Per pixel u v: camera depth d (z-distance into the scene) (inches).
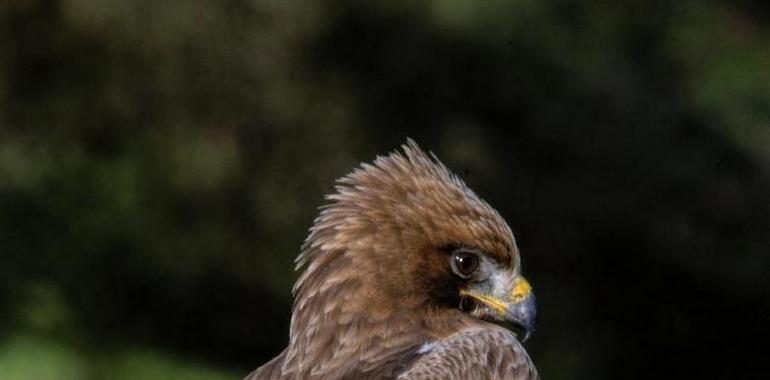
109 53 681.6
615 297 738.2
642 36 731.4
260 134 684.7
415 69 694.5
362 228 390.9
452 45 695.1
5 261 669.9
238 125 684.1
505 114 709.3
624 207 729.0
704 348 761.6
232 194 685.3
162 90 682.2
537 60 705.6
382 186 394.3
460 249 393.4
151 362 666.2
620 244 734.5
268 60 681.6
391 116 695.1
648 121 728.3
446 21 687.1
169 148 684.1
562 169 721.0
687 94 732.0
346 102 689.0
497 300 397.1
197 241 685.3
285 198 685.3
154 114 685.9
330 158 685.9
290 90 684.1
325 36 685.3
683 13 740.7
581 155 721.6
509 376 375.9
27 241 676.7
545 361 726.5
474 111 705.0
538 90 709.9
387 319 388.8
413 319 390.9
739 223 743.7
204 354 682.2
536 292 724.7
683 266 746.2
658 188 733.9
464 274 394.6
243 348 689.0
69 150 686.5
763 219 743.1
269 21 679.7
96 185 685.3
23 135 685.9
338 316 387.2
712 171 737.6
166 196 685.9
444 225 392.5
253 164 684.1
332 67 689.0
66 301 666.8
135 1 673.6
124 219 684.1
